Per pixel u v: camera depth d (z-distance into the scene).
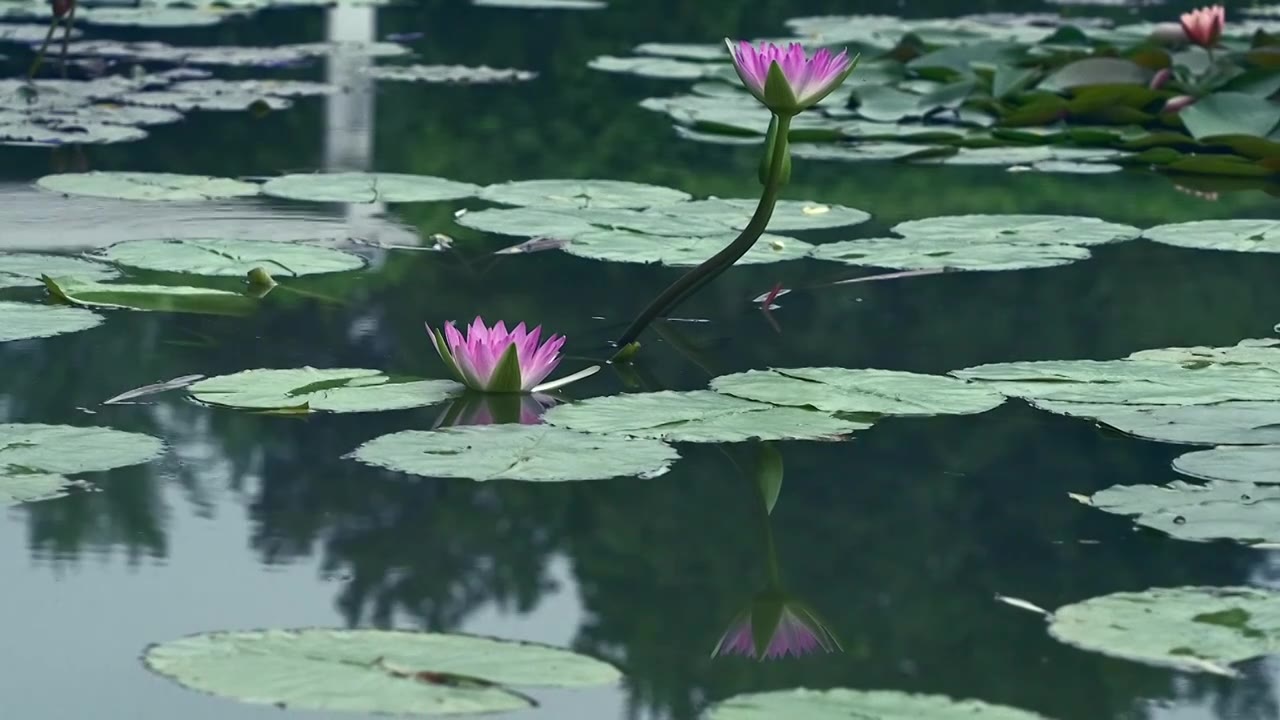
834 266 3.79
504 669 1.66
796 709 1.58
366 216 4.20
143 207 4.21
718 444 2.59
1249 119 5.29
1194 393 2.75
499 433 2.44
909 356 3.04
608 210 4.24
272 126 5.55
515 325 3.21
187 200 4.29
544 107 6.14
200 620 1.89
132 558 2.07
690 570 2.08
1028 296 3.52
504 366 2.72
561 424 2.51
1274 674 1.77
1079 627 1.83
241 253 3.63
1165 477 2.39
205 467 2.40
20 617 1.89
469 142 5.36
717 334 3.20
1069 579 2.04
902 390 2.72
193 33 8.09
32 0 9.27
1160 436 2.54
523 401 2.71
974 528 2.21
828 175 4.94
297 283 3.52
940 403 2.64
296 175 4.60
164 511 2.23
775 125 2.95
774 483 2.40
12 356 2.92
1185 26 5.84
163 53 7.16
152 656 1.65
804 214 4.25
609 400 2.65
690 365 2.97
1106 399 2.72
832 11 9.57
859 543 2.18
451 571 2.06
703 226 4.08
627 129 5.72
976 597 1.99
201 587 1.98
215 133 5.39
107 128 5.27
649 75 6.89
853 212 4.28
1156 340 3.16
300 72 6.86
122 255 3.61
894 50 6.82
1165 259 3.88
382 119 5.75
